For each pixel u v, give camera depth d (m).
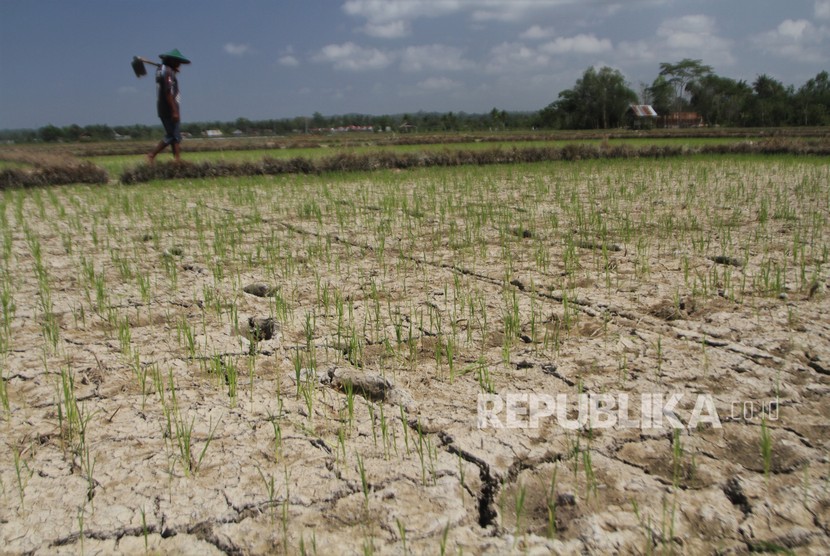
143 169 11.14
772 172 10.71
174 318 3.45
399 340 2.97
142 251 5.17
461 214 6.77
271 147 27.02
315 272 4.37
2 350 2.96
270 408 2.38
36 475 1.96
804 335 2.98
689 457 1.99
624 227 5.73
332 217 6.79
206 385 2.59
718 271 4.14
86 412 2.37
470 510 1.77
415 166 13.19
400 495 1.83
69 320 3.43
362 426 2.23
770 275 4.00
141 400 2.46
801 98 60.62
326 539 1.66
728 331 3.05
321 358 2.86
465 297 3.71
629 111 67.62
